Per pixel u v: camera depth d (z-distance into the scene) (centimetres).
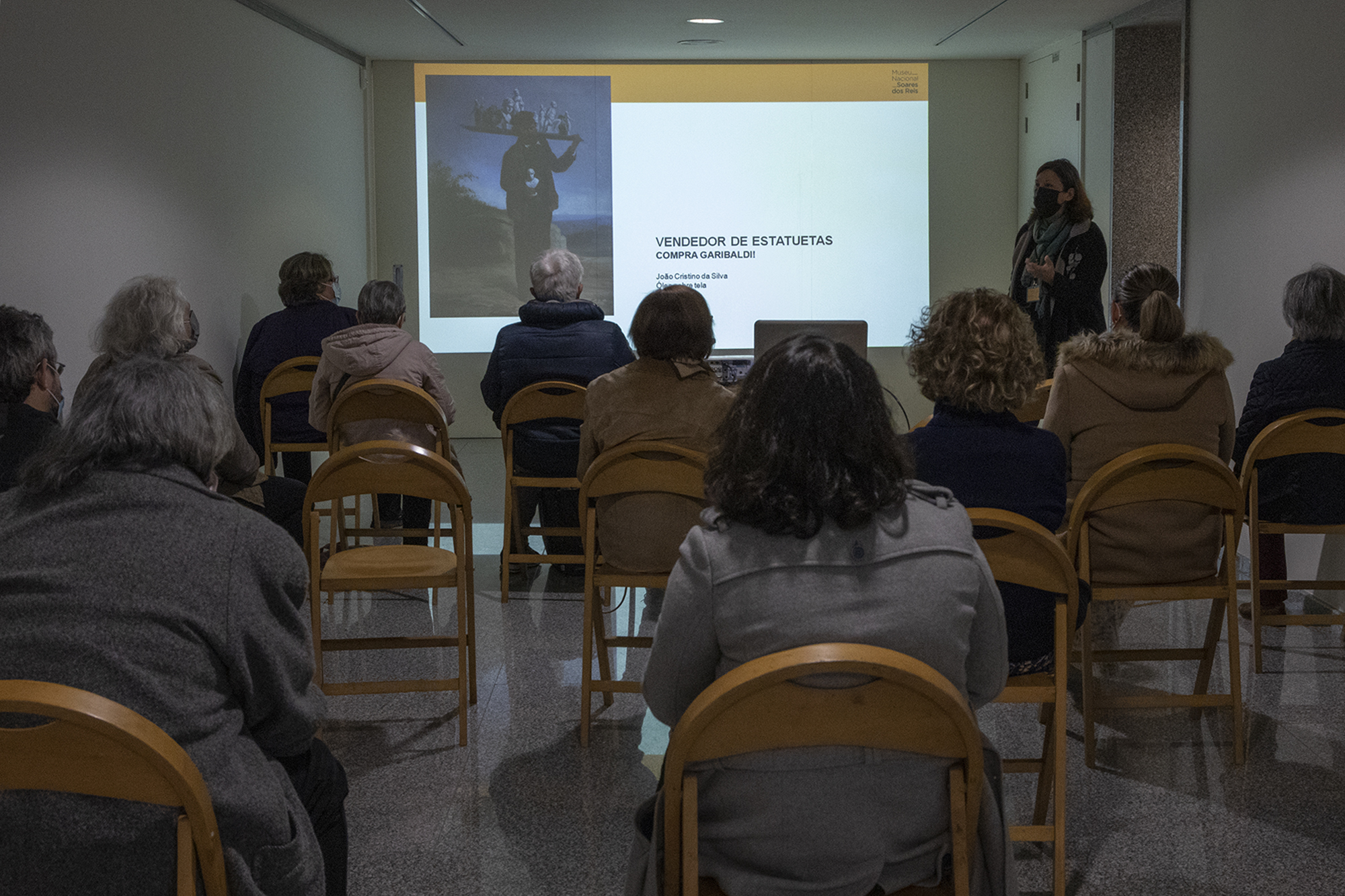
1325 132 450
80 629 144
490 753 303
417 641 323
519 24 707
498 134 855
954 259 895
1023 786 283
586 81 852
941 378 227
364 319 459
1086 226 639
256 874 153
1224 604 312
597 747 307
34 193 400
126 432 154
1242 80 527
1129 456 268
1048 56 813
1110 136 704
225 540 153
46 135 407
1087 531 279
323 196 748
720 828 144
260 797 153
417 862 246
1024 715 328
